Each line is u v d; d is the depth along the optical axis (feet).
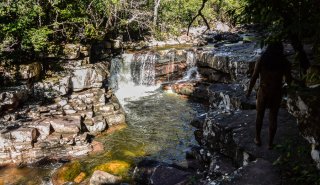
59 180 33.06
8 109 41.39
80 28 56.13
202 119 34.88
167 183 26.99
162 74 60.85
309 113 16.71
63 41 54.13
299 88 18.28
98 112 45.93
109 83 57.77
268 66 18.78
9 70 44.37
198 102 52.85
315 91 17.42
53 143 38.09
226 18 93.97
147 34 78.07
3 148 36.96
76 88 48.96
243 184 17.81
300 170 17.75
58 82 46.65
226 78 51.52
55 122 40.50
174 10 83.82
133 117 48.11
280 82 18.97
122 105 52.49
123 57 60.39
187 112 49.29
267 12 17.21
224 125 25.49
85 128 42.37
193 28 88.74
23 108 42.91
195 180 24.20
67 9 53.67
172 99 54.70
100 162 36.40
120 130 44.04
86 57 53.16
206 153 28.45
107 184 31.30
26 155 37.27
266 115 25.70
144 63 60.13
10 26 44.32
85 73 49.60
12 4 46.14
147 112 49.78
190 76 60.18
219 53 53.67
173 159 36.11
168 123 45.91
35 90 45.57
